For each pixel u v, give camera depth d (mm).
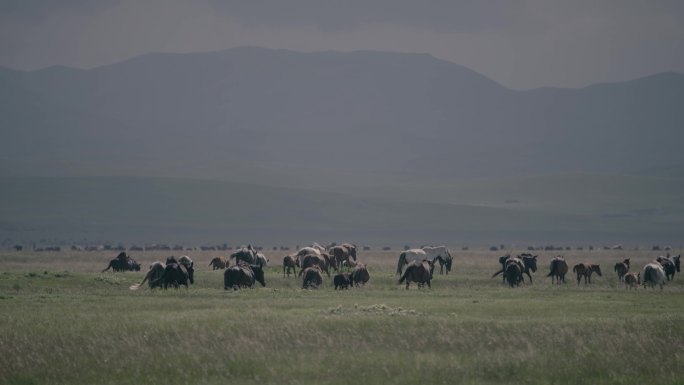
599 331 113500
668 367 96625
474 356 100188
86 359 99875
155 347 105062
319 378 91000
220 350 102312
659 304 151875
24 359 99750
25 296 164500
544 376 92938
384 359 98062
